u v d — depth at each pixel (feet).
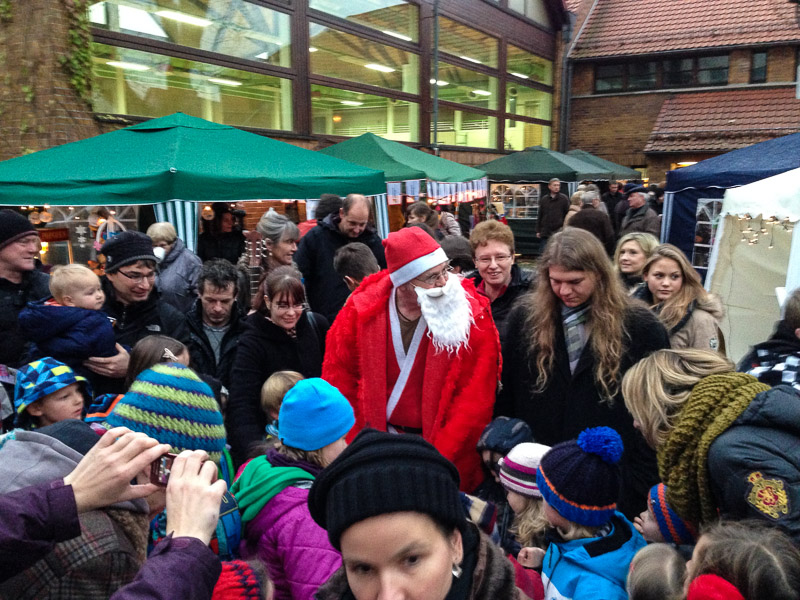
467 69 48.52
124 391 7.76
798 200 15.80
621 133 58.34
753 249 19.04
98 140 17.94
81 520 3.24
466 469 7.52
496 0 50.75
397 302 7.43
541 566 5.77
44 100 22.43
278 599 4.89
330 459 5.49
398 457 2.70
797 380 6.90
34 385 6.35
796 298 7.30
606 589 4.79
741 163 24.18
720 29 53.52
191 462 3.32
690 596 3.63
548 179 44.68
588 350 7.16
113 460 3.11
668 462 4.72
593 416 7.18
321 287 14.28
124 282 9.45
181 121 18.42
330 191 18.72
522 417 7.91
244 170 16.66
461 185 34.99
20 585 3.05
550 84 60.03
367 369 7.33
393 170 28.32
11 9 22.53
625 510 7.26
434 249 6.91
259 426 8.63
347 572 2.74
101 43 24.00
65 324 7.92
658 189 42.27
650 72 57.21
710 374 4.88
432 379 7.14
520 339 7.85
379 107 40.11
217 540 4.99
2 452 3.47
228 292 9.76
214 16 28.58
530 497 6.20
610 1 62.03
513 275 10.36
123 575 3.27
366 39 38.11
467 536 3.12
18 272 9.96
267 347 9.00
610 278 7.04
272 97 32.40
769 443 4.20
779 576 3.37
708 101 54.13
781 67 51.47
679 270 10.32
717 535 3.76
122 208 21.11
